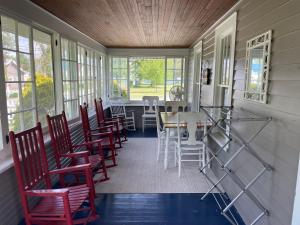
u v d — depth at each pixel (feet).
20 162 6.16
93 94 17.54
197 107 17.46
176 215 8.01
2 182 6.23
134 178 10.88
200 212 8.20
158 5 8.45
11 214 6.68
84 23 11.37
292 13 4.97
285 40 5.23
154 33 14.07
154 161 13.11
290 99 5.01
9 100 7.27
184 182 10.50
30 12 8.04
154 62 22.04
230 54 9.45
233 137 8.60
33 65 8.54
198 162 12.84
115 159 13.34
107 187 9.96
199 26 12.09
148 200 8.95
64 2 8.12
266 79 6.00
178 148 11.18
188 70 21.26
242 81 7.86
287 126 5.11
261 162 5.94
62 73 11.07
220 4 8.43
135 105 21.76
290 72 5.01
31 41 8.38
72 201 6.27
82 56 14.67
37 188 8.09
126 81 21.97
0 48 6.55
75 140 12.24
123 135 18.69
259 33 6.59
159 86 22.33
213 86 11.83
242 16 7.91
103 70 20.67
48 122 8.01
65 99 11.66
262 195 6.32
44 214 5.70
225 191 9.58
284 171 5.24
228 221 7.70
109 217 7.82
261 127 6.04
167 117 13.34
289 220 5.02
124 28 12.55
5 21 7.02
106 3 8.19
